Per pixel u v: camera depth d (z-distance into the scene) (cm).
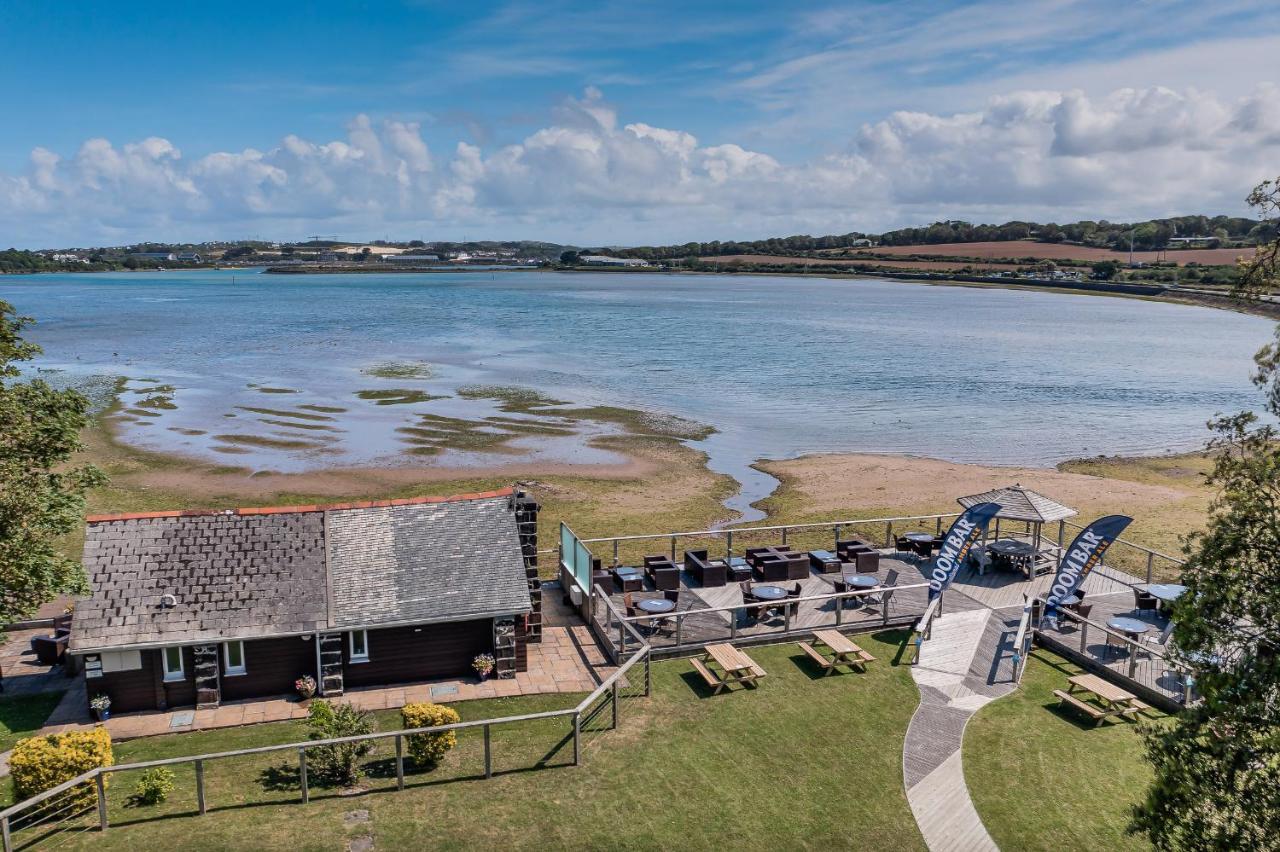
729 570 2952
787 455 5488
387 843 1576
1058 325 14100
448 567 2377
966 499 3031
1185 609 1243
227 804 1697
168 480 4641
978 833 1669
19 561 1891
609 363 9612
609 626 2584
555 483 4675
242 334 12462
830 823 1692
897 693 2225
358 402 7081
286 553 2306
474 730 2044
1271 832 1113
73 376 8369
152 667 2120
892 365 9569
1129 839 1645
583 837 1622
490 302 19838
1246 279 1310
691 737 2005
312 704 2016
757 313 16500
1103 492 4572
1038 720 2097
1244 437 1300
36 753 1645
